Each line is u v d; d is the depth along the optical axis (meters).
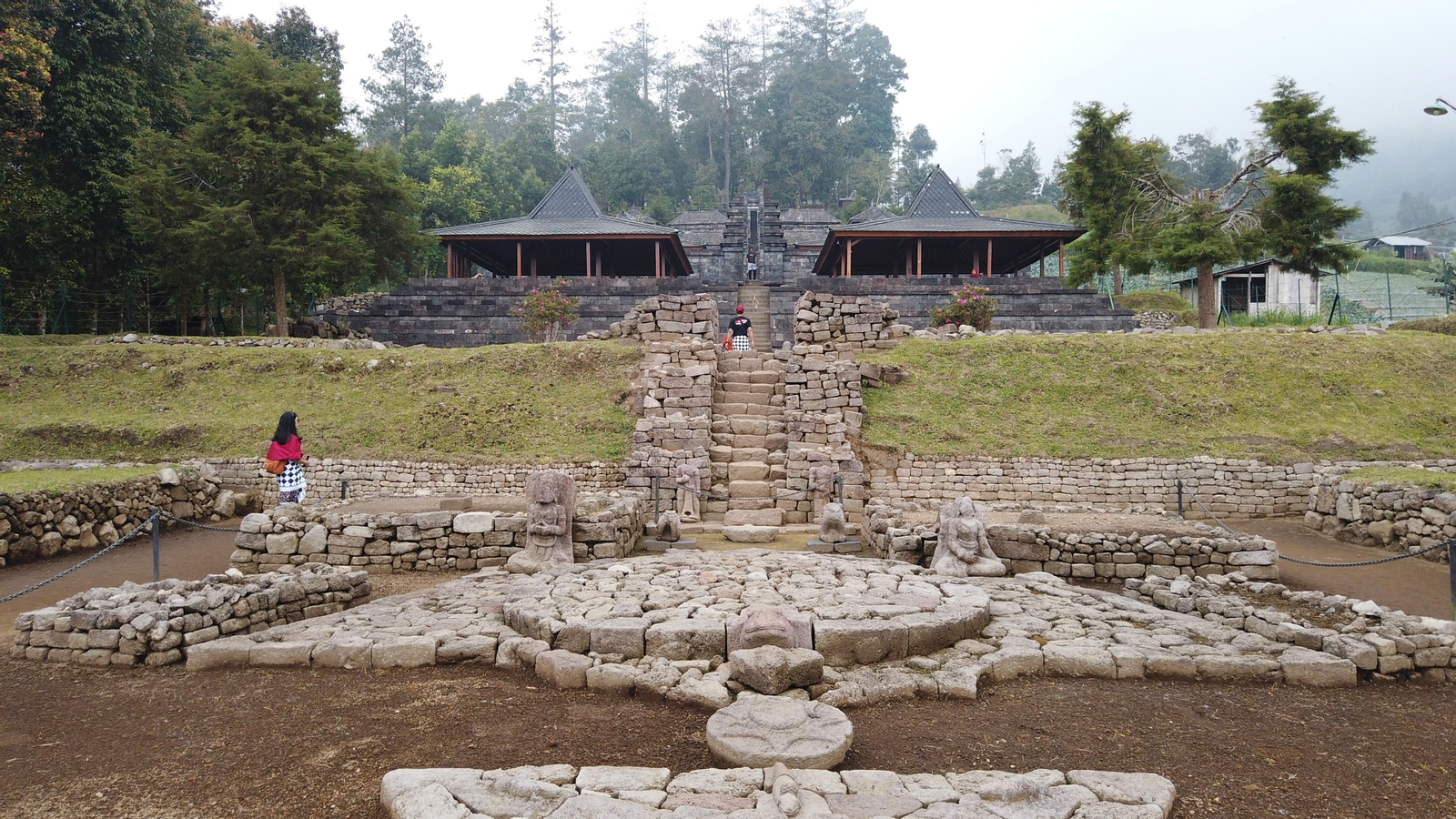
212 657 5.94
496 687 5.49
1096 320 27.36
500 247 33.53
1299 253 22.34
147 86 24.72
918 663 5.66
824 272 38.97
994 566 8.62
